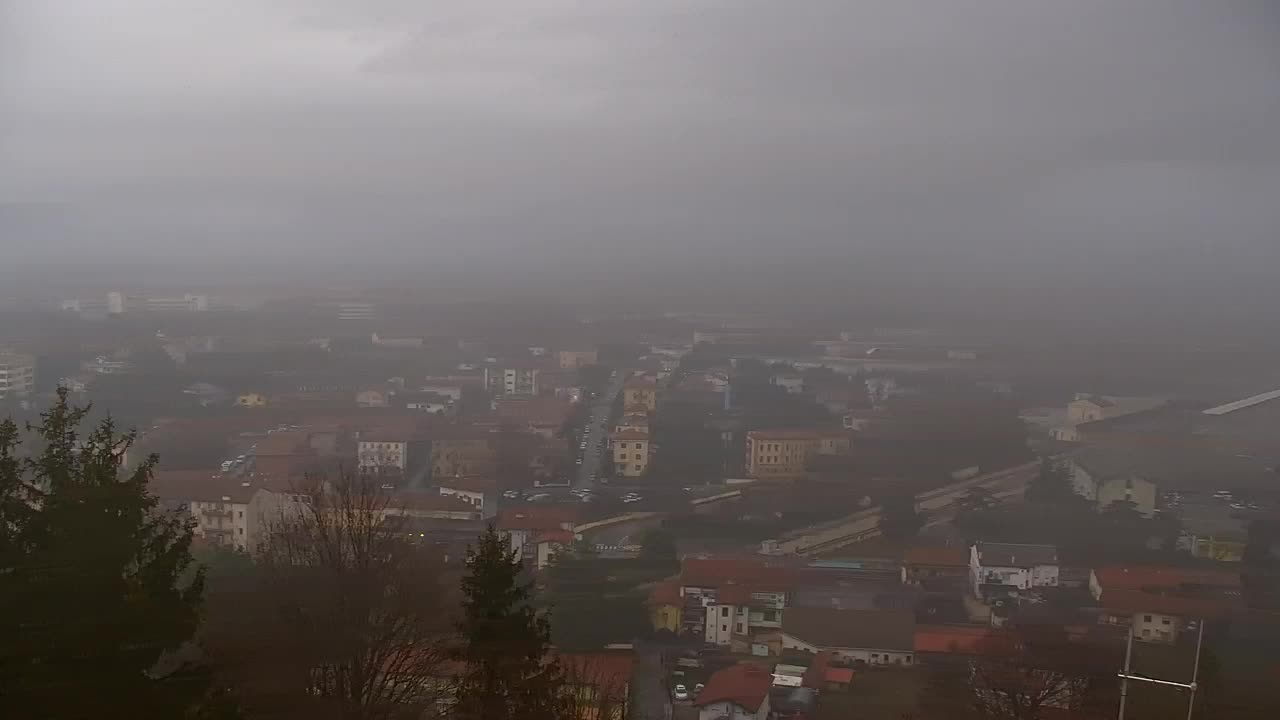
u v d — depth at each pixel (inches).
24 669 256.8
